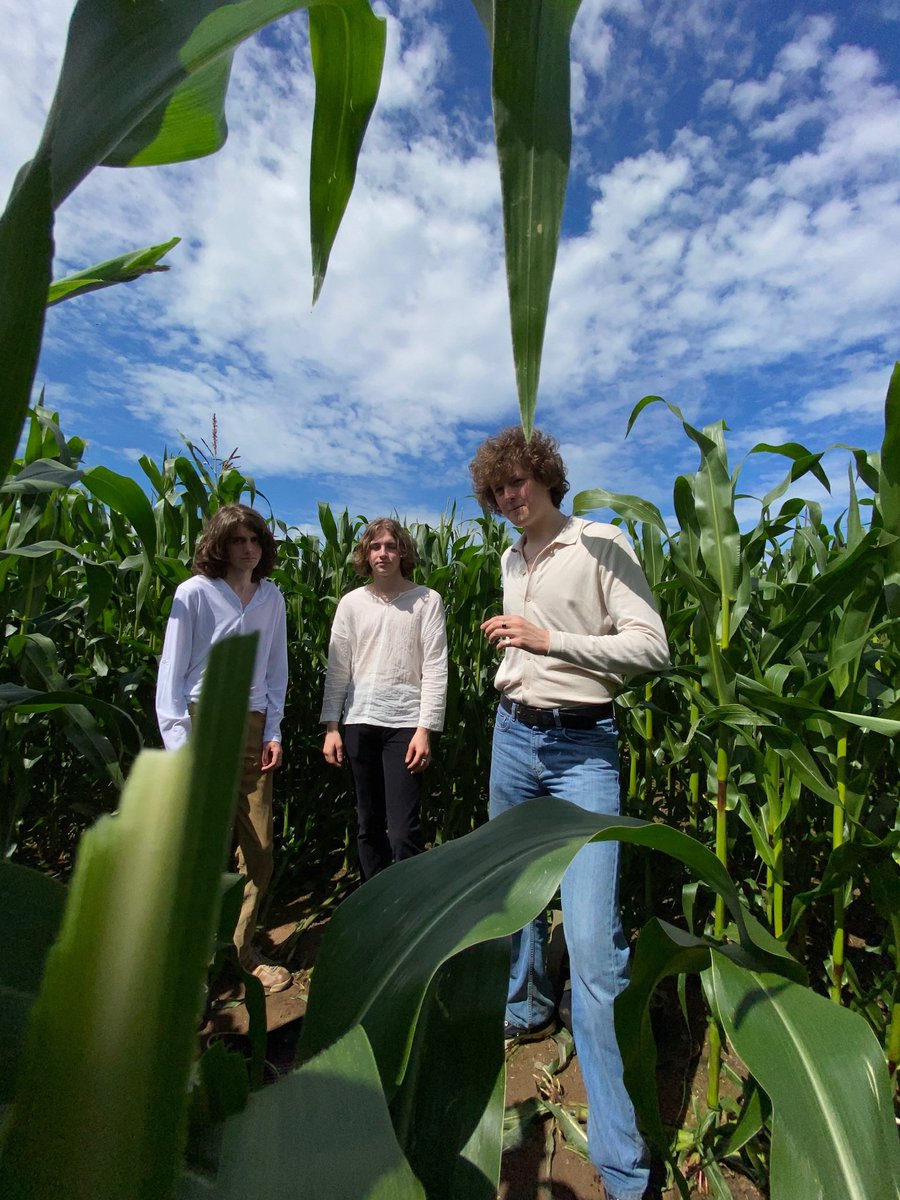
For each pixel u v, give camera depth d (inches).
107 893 7.8
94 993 7.9
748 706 68.9
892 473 57.4
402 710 122.1
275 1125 14.3
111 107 14.6
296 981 112.3
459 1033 26.5
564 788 84.5
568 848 27.8
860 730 72.1
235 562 106.0
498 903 26.1
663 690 108.7
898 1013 69.3
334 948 27.8
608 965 72.2
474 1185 23.3
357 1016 24.8
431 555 176.7
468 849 31.3
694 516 75.8
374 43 24.5
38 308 11.9
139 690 139.6
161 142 26.8
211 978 32.6
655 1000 100.7
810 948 109.7
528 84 14.4
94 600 87.2
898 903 65.9
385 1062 22.7
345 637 126.8
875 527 60.6
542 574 87.5
